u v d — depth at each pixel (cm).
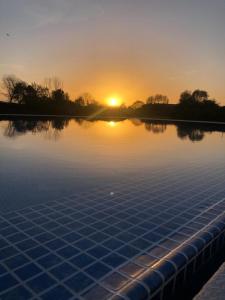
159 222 221
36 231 196
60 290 128
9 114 2436
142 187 332
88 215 232
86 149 660
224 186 346
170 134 1234
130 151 654
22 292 126
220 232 210
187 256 166
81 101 3428
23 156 535
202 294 145
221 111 2555
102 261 156
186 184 353
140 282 135
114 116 2964
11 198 274
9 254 162
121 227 209
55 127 1409
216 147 777
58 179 361
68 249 170
